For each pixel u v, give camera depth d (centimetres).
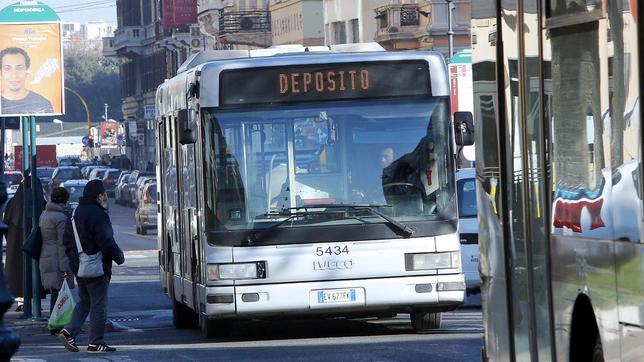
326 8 16400
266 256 3719
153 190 13238
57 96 5231
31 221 5228
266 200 3744
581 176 1569
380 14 14512
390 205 3741
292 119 3766
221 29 19738
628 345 1408
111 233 3800
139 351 3784
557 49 1658
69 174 18725
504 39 1919
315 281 3712
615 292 1448
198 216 3853
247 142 3762
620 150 1418
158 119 4831
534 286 1802
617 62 1423
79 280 3850
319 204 3734
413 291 3722
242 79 3775
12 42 5206
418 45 14175
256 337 4062
